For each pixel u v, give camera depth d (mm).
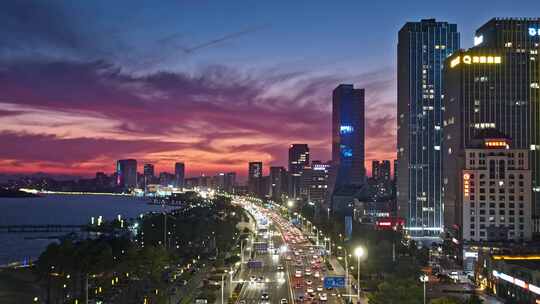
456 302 182625
